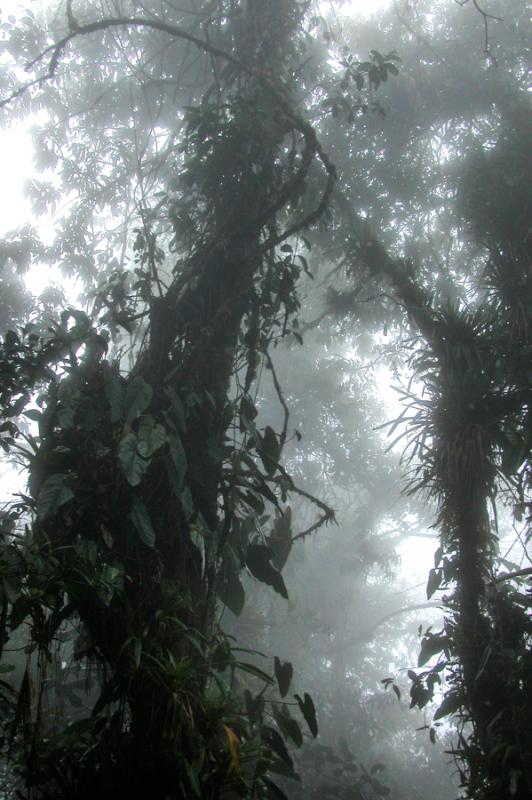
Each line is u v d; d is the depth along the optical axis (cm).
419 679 526
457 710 557
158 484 381
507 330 573
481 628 514
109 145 764
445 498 536
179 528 383
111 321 446
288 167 481
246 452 427
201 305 432
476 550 525
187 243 485
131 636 345
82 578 341
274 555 420
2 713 388
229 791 353
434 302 785
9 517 371
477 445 520
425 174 788
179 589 375
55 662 365
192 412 398
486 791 470
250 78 496
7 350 398
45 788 364
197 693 358
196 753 333
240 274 436
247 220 457
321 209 467
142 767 342
